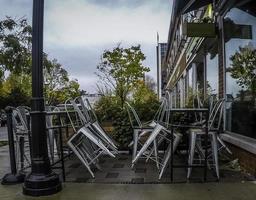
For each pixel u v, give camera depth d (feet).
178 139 20.01
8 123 19.45
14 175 19.27
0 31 52.75
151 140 20.40
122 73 73.46
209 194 16.28
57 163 22.82
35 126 17.39
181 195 16.21
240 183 17.98
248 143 19.75
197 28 28.71
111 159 25.07
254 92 20.57
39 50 17.48
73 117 26.37
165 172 20.66
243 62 22.85
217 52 30.55
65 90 116.06
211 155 21.34
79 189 17.60
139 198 15.94
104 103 29.32
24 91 109.91
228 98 25.90
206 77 36.55
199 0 30.22
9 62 52.90
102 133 22.17
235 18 24.53
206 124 18.34
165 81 140.05
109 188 17.61
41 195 16.80
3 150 33.04
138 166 22.40
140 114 28.09
